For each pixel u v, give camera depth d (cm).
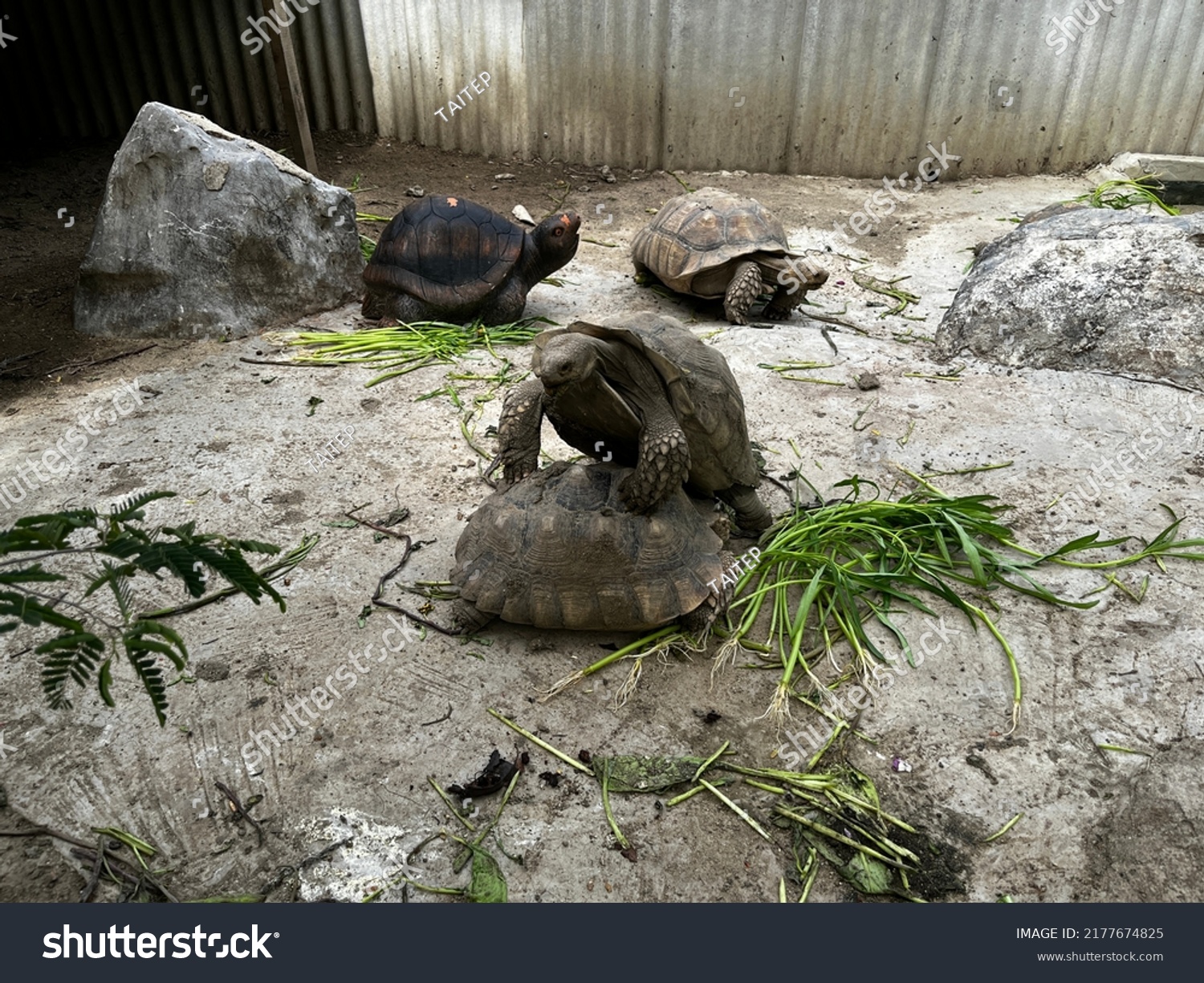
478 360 572
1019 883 239
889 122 1023
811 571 349
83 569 358
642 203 980
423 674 305
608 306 709
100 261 582
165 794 261
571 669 308
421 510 402
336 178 985
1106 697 299
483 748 278
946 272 793
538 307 696
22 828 250
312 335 592
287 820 254
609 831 252
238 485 419
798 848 248
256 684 301
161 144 573
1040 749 280
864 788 266
